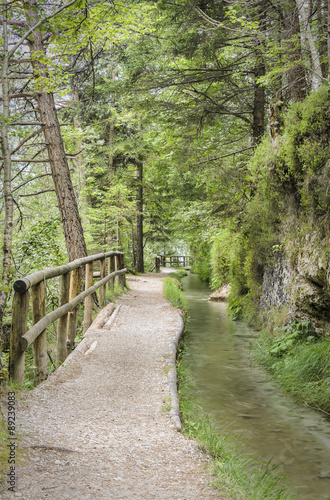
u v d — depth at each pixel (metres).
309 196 6.96
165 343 6.96
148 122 12.58
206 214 14.66
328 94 6.75
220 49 11.12
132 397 4.65
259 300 10.73
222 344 9.04
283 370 6.67
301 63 8.53
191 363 7.62
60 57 6.92
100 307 9.79
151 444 3.49
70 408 4.20
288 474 3.95
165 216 26.16
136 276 21.11
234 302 12.77
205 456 3.43
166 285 15.37
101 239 19.64
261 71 11.69
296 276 7.64
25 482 2.61
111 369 5.57
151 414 4.18
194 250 28.58
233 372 7.14
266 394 6.13
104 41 7.75
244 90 12.10
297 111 7.55
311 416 5.35
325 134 6.68
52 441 3.31
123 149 19.16
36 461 2.91
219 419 5.23
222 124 14.41
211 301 16.19
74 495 2.55
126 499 2.60
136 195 22.45
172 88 12.06
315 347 6.44
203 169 13.15
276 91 9.51
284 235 8.41
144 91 11.86
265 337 8.58
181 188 19.98
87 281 7.94
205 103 11.93
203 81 12.09
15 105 10.95
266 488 3.25
